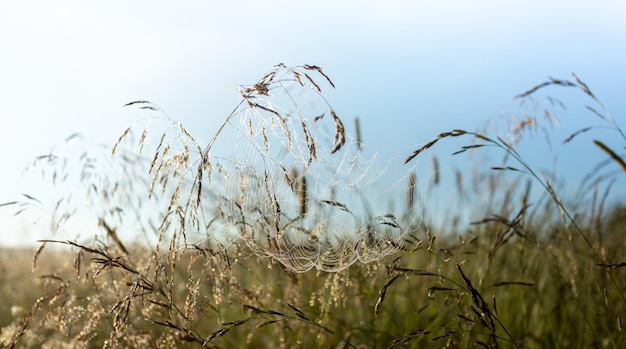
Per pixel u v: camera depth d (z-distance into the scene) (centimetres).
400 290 387
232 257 313
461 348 327
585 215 417
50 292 352
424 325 376
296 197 321
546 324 384
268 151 286
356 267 342
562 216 340
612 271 345
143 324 371
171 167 290
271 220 308
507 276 424
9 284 476
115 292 323
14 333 347
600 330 387
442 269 370
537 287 387
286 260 326
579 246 404
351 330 347
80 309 327
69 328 329
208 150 279
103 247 346
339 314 391
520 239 379
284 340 356
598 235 360
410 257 402
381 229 309
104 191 356
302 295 367
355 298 374
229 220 317
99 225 342
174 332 310
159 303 288
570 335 380
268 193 286
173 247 288
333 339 345
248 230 315
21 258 534
